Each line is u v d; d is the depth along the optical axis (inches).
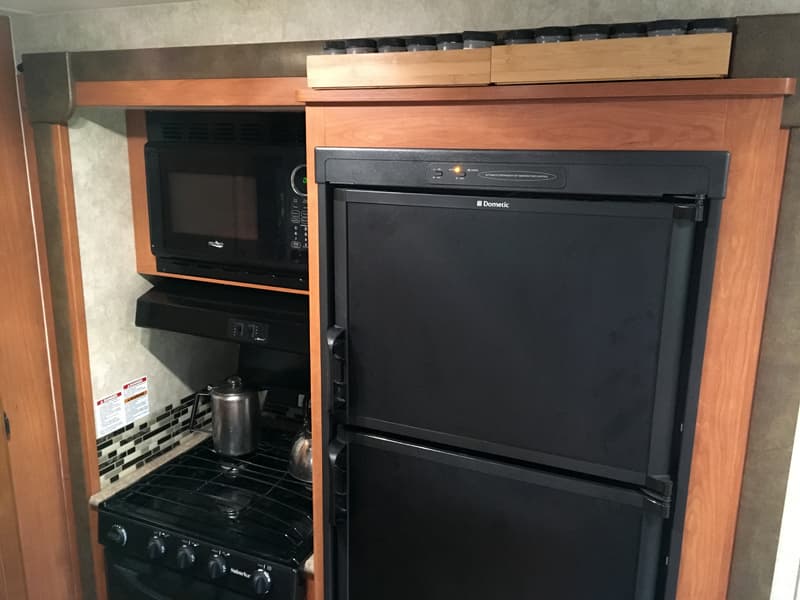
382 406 51.4
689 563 46.3
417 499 51.9
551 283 43.8
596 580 47.5
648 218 40.4
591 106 41.9
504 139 44.7
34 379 69.7
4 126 64.1
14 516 69.4
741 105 38.8
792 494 46.5
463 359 47.7
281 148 62.9
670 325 41.5
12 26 66.2
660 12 45.2
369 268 49.3
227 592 65.4
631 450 44.3
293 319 67.7
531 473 47.3
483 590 51.6
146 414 79.4
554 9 47.9
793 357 41.9
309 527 66.4
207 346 88.2
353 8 53.8
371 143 48.8
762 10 43.0
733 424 43.1
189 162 68.2
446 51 44.5
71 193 66.7
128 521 68.2
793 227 40.4
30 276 67.9
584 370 44.3
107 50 61.5
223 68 55.7
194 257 71.0
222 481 75.3
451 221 45.7
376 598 56.2
